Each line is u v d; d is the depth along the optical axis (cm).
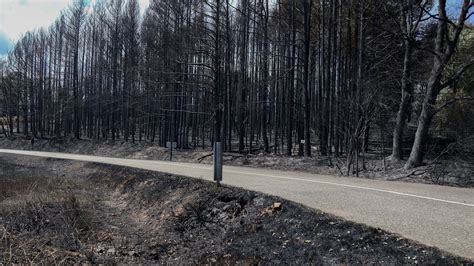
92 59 5606
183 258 745
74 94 5522
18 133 6956
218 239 797
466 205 768
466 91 2055
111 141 4594
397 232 553
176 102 3606
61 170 2569
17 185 1512
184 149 3394
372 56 2398
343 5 2520
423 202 801
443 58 1600
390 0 2111
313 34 3003
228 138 3119
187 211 988
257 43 3428
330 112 2291
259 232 727
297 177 1358
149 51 3897
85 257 741
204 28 2917
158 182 1365
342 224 614
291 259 584
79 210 1052
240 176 1388
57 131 5969
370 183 1153
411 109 2317
